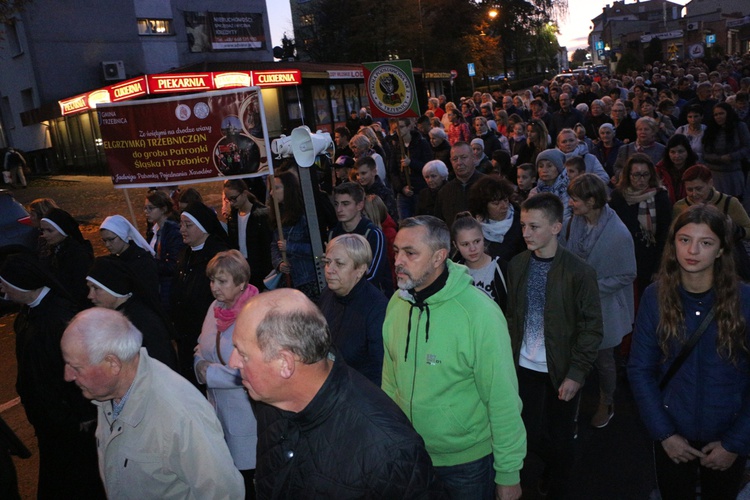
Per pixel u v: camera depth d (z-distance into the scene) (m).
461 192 5.79
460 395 2.63
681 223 2.53
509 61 57.59
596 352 3.37
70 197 18.75
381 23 38.97
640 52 72.88
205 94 4.84
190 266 4.64
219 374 3.32
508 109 16.69
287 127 22.75
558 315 3.41
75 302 3.51
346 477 1.81
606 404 4.39
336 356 1.96
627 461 4.02
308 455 1.87
